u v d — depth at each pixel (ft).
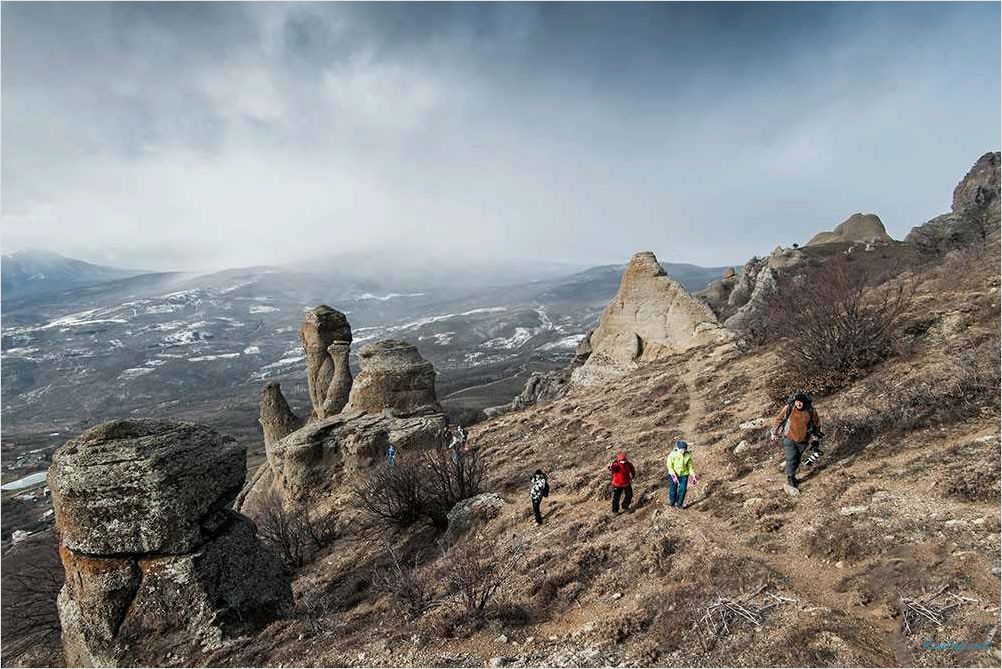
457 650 26.14
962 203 194.49
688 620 22.07
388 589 36.17
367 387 106.11
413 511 56.65
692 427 56.70
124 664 34.73
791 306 61.31
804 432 31.48
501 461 72.79
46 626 64.44
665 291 121.70
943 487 25.40
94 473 36.73
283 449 92.99
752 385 62.39
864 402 39.22
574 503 45.96
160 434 39.40
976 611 17.76
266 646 33.81
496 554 39.99
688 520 32.50
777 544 26.43
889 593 20.36
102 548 36.55
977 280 59.77
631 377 102.94
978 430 29.99
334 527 66.80
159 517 36.73
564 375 155.63
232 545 40.14
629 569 29.40
